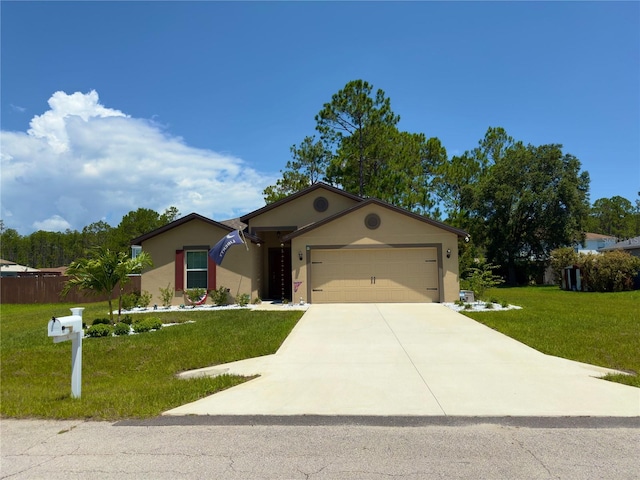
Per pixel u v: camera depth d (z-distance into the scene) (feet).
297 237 54.13
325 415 16.87
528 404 17.79
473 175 129.70
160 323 38.01
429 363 24.86
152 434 15.03
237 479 11.59
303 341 31.53
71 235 235.81
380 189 81.46
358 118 82.84
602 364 23.95
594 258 82.64
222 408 17.85
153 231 56.34
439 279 52.54
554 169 117.91
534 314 42.01
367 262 53.57
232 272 55.98
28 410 17.87
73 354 19.74
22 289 87.86
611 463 12.32
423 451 13.30
